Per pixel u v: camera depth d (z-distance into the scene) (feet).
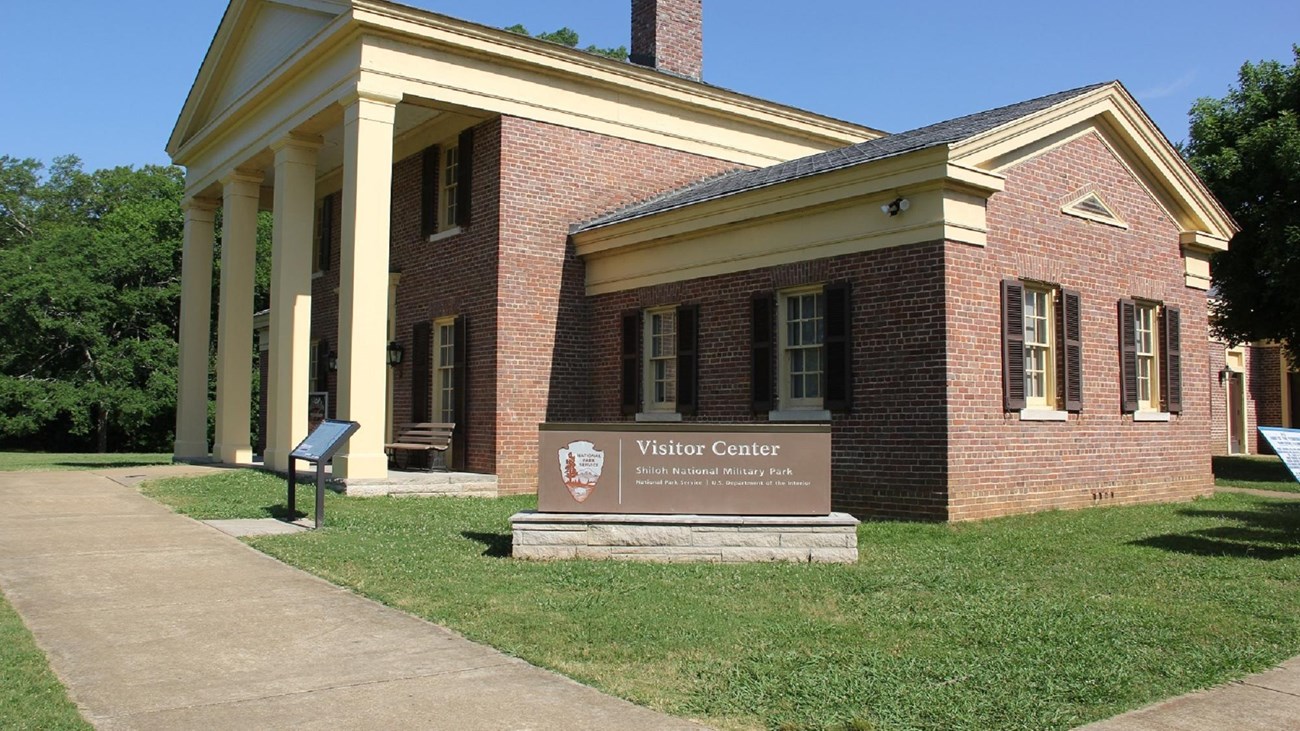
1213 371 106.83
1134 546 35.42
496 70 58.39
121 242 142.20
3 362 135.74
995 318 44.32
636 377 57.52
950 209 42.57
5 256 135.74
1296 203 74.43
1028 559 32.65
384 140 54.34
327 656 21.66
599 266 60.64
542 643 22.25
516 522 32.37
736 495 32.94
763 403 49.55
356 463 52.01
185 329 80.33
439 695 18.90
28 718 17.29
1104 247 50.67
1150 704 18.53
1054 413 46.70
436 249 64.18
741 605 25.80
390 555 33.17
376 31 54.03
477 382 59.11
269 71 63.10
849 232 46.16
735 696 18.57
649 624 23.76
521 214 59.00
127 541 36.91
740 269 51.60
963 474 42.29
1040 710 17.90
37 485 56.70
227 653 21.97
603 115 62.64
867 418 45.09
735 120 68.90
